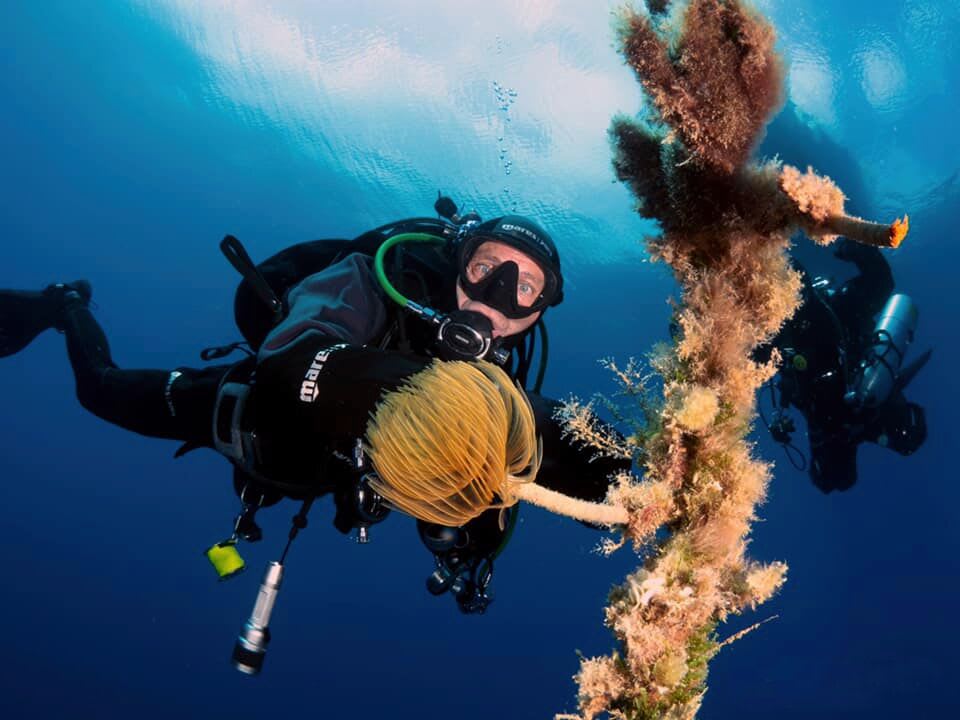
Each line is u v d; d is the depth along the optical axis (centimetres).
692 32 89
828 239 96
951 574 2153
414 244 255
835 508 2342
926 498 2248
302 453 221
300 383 141
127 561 2539
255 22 1784
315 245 278
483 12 1582
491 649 2355
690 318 107
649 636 105
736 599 114
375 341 222
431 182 1861
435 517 94
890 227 84
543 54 1616
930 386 2102
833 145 1411
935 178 1695
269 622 180
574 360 2183
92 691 1986
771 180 98
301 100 1864
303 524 222
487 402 93
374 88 1772
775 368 110
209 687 2108
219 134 2138
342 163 1923
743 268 106
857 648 1969
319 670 2242
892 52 1571
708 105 92
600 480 179
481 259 234
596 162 1723
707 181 100
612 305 2081
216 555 269
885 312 706
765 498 115
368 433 97
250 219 2325
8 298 398
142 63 2044
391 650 2327
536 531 2577
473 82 1656
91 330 386
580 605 2458
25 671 1995
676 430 106
